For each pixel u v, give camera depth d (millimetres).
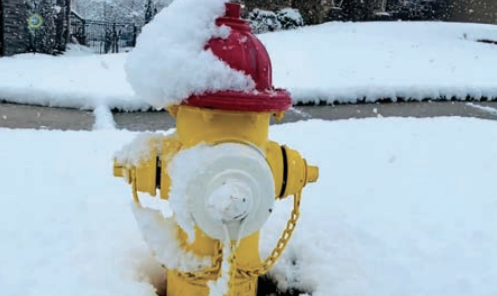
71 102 5641
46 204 2369
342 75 7742
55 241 2023
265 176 1455
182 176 1440
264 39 10750
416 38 12117
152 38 1522
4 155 3092
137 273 1844
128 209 2369
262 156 1512
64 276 1767
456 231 2342
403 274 1956
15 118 4789
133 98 5754
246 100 1427
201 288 1678
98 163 3053
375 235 2252
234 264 1488
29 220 2189
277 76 7391
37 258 1883
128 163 1559
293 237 2180
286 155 1620
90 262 1859
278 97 1494
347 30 12766
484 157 3586
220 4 1527
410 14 20391
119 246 1987
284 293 1975
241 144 1485
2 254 1900
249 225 1481
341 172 3137
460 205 2660
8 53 10508
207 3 1520
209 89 1421
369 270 1973
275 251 1684
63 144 3432
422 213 2535
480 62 9641
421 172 3205
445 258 2092
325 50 9836
